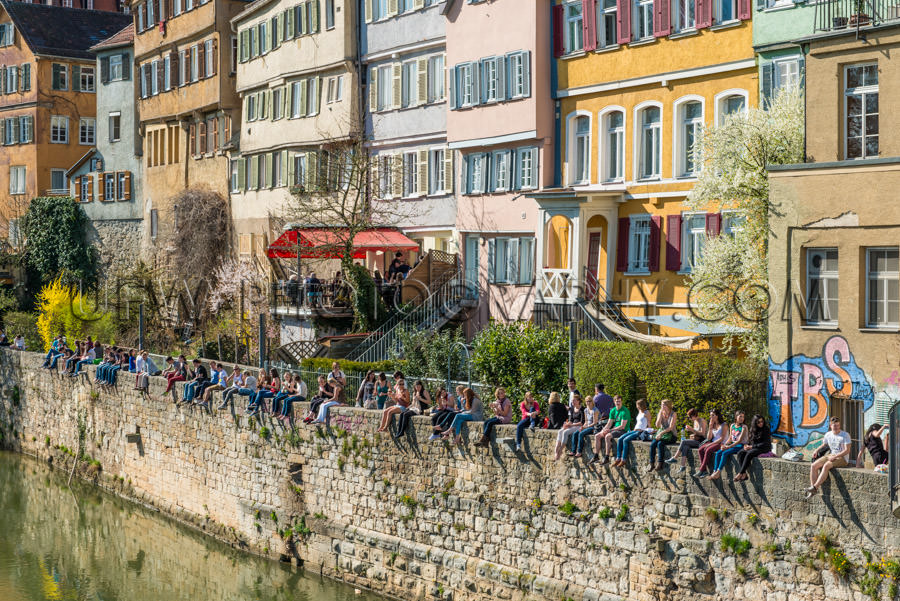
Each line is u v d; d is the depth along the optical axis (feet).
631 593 70.13
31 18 254.06
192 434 111.45
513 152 125.29
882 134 76.48
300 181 163.22
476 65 128.36
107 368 130.11
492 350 98.89
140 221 217.15
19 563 103.55
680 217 105.50
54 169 251.19
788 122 85.66
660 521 68.80
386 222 145.18
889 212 75.10
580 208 111.96
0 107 257.55
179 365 117.50
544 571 75.41
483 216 130.72
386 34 147.23
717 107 102.27
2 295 221.25
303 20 161.38
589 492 72.69
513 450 77.30
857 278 76.79
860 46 77.46
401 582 85.40
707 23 102.37
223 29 185.98
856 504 60.03
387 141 147.84
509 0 123.54
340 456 91.61
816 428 79.10
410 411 85.61
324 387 95.71
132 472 125.18
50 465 145.89
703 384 82.69
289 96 165.89
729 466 65.41
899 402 58.39
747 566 64.49
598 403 76.79
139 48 214.69
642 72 109.40
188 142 199.11
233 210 183.73
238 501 103.76
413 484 84.94
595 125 115.55
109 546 108.37
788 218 80.48
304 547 95.35
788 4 89.56
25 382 154.71
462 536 80.94
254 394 100.99
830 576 60.95
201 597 90.68
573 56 117.39
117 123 226.99
